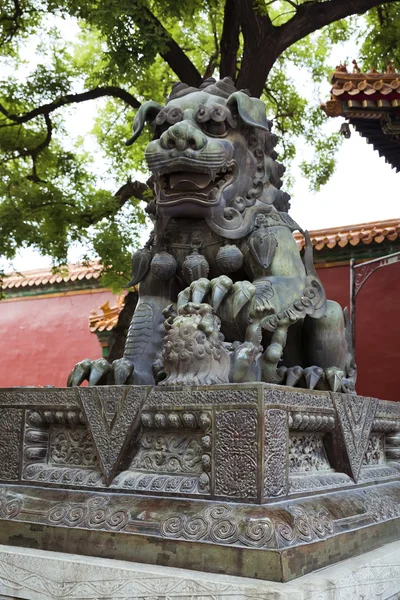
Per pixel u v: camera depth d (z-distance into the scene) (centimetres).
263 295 216
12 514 188
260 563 146
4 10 908
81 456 197
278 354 209
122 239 863
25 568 170
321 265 1066
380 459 243
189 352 185
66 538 174
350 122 745
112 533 167
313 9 823
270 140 250
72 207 862
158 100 1036
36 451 203
